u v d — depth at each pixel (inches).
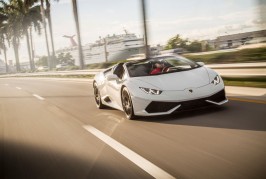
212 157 150.6
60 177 151.7
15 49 2849.4
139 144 190.1
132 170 148.2
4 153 209.8
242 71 390.0
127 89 254.7
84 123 273.0
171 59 280.2
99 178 144.2
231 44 863.7
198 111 253.9
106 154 178.2
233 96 305.7
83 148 196.1
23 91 705.0
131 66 280.1
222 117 226.2
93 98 438.3
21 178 158.1
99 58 3693.4
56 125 279.7
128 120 262.2
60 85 778.2
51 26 1833.2
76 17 1237.1
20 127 292.7
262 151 149.9
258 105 251.3
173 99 229.8
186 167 142.6
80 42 1240.2
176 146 176.1
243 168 132.4
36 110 387.2
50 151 198.7
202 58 674.2
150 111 240.7
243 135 179.3
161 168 145.9
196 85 236.5
